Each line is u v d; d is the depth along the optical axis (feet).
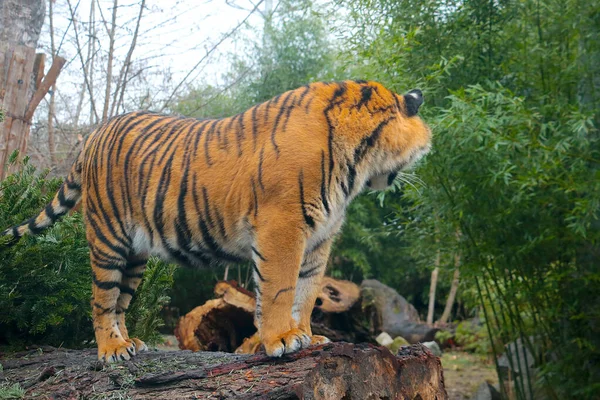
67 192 13.41
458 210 18.99
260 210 9.97
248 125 10.64
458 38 19.39
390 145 10.80
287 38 35.37
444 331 36.65
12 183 15.08
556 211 19.08
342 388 9.43
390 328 34.27
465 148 17.78
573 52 19.49
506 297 21.06
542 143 18.43
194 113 36.63
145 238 11.63
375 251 40.60
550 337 20.98
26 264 13.62
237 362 9.95
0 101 20.24
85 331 15.55
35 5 22.24
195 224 10.85
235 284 24.45
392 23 19.42
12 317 13.73
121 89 33.35
